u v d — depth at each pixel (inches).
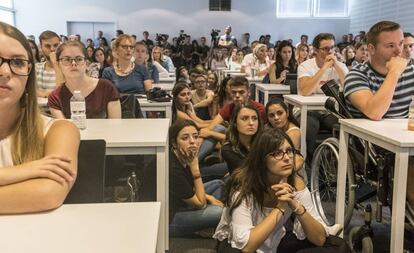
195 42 520.4
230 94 136.8
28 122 48.8
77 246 33.9
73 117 85.5
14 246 33.9
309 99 136.1
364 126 81.0
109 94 105.7
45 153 47.8
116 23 534.6
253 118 101.0
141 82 165.3
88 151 53.3
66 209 42.4
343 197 91.8
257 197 71.7
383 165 76.3
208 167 128.6
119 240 35.1
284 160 70.8
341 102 96.5
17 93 46.1
